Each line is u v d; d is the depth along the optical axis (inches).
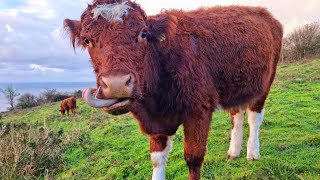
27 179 87.7
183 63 60.4
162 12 69.2
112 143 119.1
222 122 121.6
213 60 67.1
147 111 61.4
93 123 168.1
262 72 80.6
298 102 143.4
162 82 60.6
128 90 46.8
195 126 61.7
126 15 50.1
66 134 139.2
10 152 100.0
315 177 66.5
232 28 72.9
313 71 247.1
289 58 412.5
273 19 92.0
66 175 95.3
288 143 89.6
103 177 87.3
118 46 48.6
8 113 402.6
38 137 113.5
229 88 72.0
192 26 66.8
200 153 62.1
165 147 70.4
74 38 59.9
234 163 80.7
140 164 90.4
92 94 47.6
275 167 73.9
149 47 56.8
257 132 83.3
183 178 75.9
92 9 51.4
